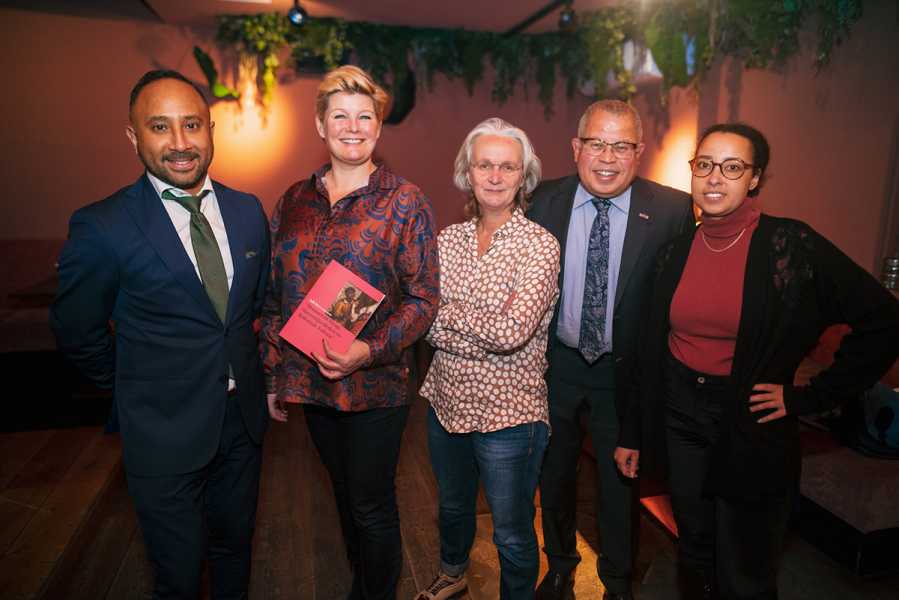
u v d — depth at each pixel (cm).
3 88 502
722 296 147
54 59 512
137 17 531
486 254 158
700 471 157
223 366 148
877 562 211
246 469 165
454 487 182
